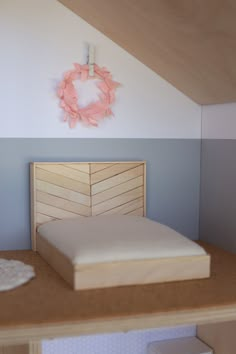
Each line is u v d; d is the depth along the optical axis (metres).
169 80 2.02
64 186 1.90
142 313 1.26
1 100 1.84
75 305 1.30
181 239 1.60
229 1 1.19
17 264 1.63
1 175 1.86
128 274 1.46
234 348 1.77
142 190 2.01
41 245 1.78
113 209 1.98
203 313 1.31
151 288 1.44
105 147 1.99
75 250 1.46
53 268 1.62
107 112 1.97
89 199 1.94
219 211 1.99
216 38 1.42
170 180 2.09
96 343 1.96
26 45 1.85
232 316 1.34
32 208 1.86
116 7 1.58
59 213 1.90
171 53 1.71
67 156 1.94
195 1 1.27
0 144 1.85
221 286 1.47
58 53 1.89
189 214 2.13
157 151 2.06
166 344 1.99
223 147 1.96
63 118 1.92
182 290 1.43
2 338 1.17
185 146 2.10
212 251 1.92
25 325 1.19
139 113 2.02
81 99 1.94
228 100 1.88
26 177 1.89
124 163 1.98
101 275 1.43
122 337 1.99
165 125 2.06
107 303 1.32
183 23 1.43
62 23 1.88
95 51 1.93
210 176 2.05
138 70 2.00
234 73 1.60
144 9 1.47
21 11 1.84
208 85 1.83
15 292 1.40
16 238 1.90
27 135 1.88
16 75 1.85
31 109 1.88
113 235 1.60
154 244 1.53
